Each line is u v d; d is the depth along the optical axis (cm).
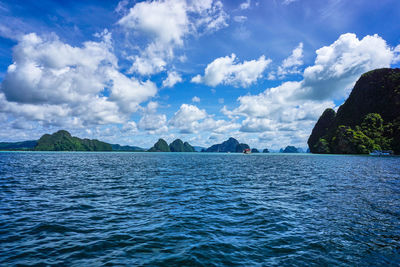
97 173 3434
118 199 1598
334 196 1728
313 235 939
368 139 15850
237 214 1238
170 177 2961
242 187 2161
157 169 4262
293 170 4094
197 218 1162
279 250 796
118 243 845
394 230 998
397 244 852
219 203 1498
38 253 755
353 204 1471
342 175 3241
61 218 1148
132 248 802
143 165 5478
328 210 1323
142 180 2636
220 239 891
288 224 1077
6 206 1378
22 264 679
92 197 1661
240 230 994
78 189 1992
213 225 1057
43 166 4769
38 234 928
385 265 697
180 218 1161
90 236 912
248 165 5653
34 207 1363
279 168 4628
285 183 2434
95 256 739
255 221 1119
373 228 1023
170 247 811
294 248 812
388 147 14925
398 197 1683
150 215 1210
